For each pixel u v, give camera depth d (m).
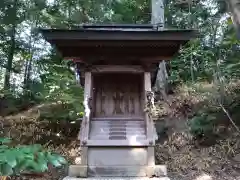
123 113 3.98
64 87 5.77
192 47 7.60
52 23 7.21
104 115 3.96
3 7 6.41
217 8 6.81
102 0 7.64
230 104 5.43
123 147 3.38
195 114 5.71
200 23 7.57
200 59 8.12
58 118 5.73
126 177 3.20
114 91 4.12
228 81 6.49
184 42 3.52
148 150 3.34
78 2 7.64
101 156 3.35
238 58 6.17
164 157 4.56
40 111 6.09
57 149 4.94
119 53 3.69
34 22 7.98
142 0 9.37
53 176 3.75
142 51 3.66
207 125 5.14
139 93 4.09
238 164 4.15
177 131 5.32
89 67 3.73
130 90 4.13
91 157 3.34
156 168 3.24
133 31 3.36
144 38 3.40
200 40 7.58
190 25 7.76
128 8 9.26
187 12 8.35
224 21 6.79
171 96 7.02
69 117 5.70
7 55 8.48
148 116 3.51
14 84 8.45
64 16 7.65
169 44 3.51
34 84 7.69
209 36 7.56
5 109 6.88
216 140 4.86
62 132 5.59
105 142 3.36
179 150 4.81
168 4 8.52
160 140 5.19
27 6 7.14
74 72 6.23
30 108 7.00
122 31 3.35
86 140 3.36
